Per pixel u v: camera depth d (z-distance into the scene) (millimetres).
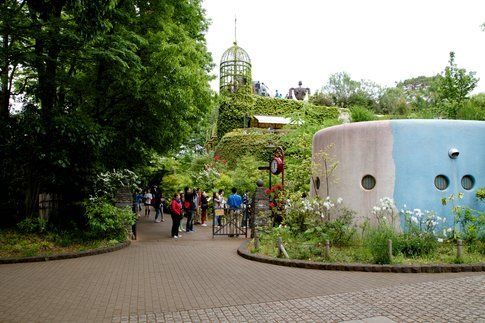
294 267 8570
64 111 12703
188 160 29172
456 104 17328
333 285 6773
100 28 10141
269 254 9695
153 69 13023
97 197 12555
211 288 6684
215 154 36594
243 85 40594
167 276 7676
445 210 10422
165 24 13586
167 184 25859
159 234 15859
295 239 10883
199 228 18328
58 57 11680
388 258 8109
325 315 5129
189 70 13430
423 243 8867
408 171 10578
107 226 11992
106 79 12977
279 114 41812
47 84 11852
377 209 9711
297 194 11961
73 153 12523
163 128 14945
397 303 5586
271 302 5777
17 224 11812
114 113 14289
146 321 4973
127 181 14391
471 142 10867
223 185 24812
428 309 5277
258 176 24766
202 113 17281
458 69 19938
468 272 7656
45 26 10500
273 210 13906
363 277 7379
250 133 35250
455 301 5605
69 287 6750
